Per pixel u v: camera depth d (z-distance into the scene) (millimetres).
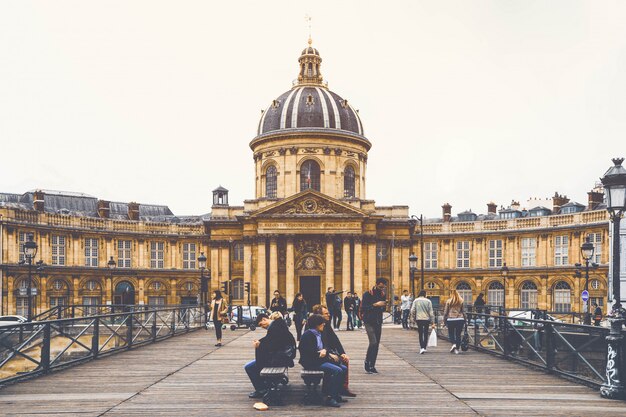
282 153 52094
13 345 11070
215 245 50281
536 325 13344
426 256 51812
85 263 47906
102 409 9031
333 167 51969
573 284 44625
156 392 10406
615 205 12109
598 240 43500
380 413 8797
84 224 48000
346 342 20078
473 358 15469
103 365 13781
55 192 64750
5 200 56500
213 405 9328
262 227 47344
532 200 63938
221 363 14188
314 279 48281
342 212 47438
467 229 50938
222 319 18359
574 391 10602
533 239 47844
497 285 49438
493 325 16156
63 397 9938
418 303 16672
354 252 47219
